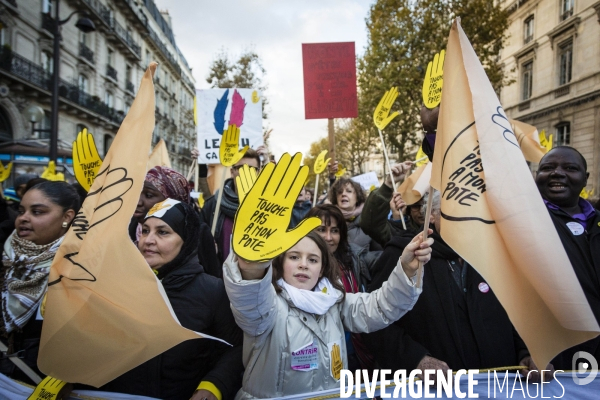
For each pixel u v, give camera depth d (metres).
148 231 1.72
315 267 1.77
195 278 1.78
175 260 1.71
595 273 2.07
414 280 1.58
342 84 4.52
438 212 1.98
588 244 2.16
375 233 2.98
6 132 18.89
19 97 19.16
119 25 29.72
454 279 1.95
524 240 1.28
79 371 1.36
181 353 1.66
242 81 20.08
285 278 1.76
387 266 2.03
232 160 2.81
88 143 2.25
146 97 1.45
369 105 17.61
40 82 20.16
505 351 1.82
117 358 1.34
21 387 1.64
